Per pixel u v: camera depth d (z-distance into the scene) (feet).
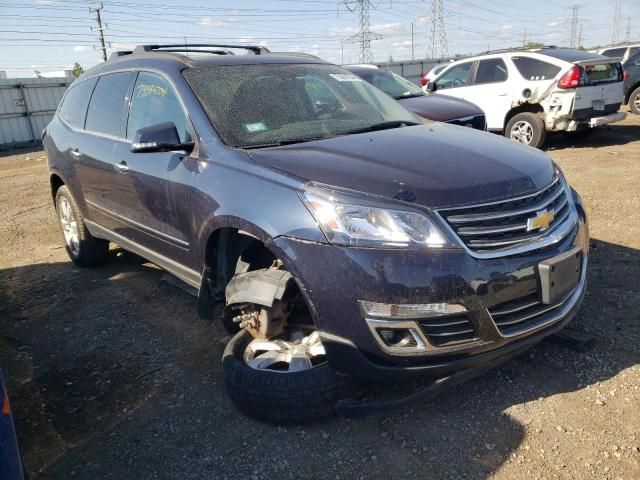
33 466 8.60
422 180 8.25
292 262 8.28
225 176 9.66
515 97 32.45
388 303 7.71
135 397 10.24
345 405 8.38
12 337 13.08
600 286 13.19
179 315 13.55
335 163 8.87
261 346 9.59
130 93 13.19
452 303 7.75
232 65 12.26
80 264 17.30
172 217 11.19
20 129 73.36
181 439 8.95
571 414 8.84
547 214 8.68
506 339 8.24
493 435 8.51
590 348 10.63
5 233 22.81
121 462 8.55
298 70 12.93
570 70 30.07
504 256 8.11
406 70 111.04
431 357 7.90
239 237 10.19
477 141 10.32
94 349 12.19
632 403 8.98
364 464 8.12
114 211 13.75
